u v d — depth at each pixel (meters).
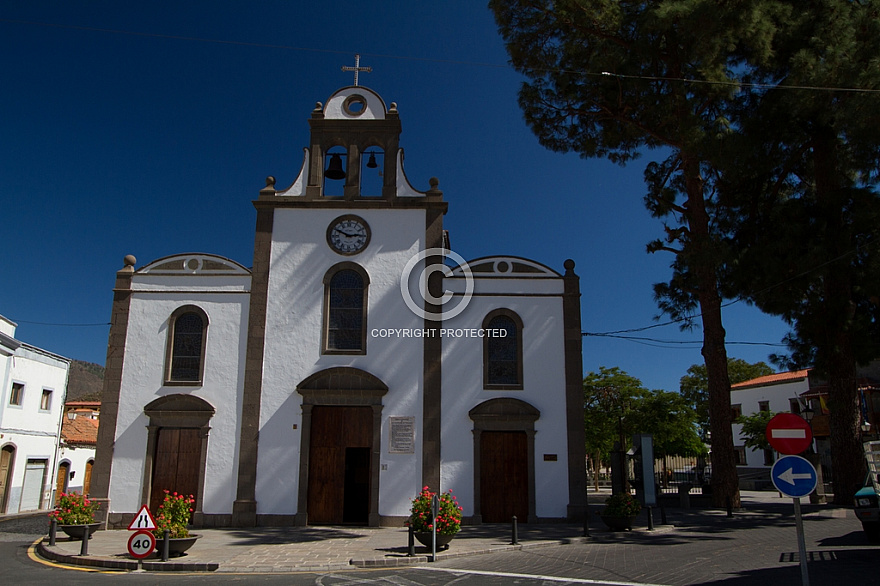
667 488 33.44
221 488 18.31
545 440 18.66
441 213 20.31
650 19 17.81
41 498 29.47
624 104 20.95
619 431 33.47
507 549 13.80
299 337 19.39
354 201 20.31
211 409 18.72
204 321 19.48
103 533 17.06
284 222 20.27
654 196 22.62
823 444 34.41
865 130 16.97
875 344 19.92
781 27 18.58
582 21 19.55
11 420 27.20
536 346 19.31
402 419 18.80
